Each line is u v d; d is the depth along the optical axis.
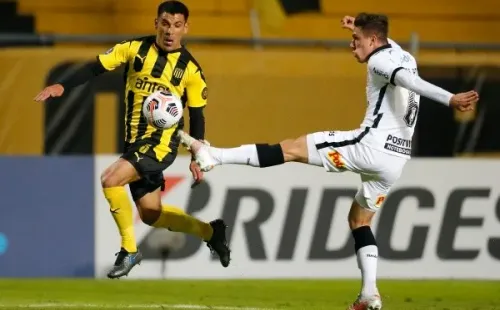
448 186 32.78
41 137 33.25
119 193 21.45
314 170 32.25
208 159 20.05
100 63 21.61
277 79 33.50
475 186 32.91
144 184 22.66
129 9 42.91
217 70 33.38
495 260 32.94
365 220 21.27
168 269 31.70
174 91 21.73
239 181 31.89
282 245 32.06
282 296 27.34
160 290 28.45
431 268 32.62
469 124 34.62
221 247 23.70
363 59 20.25
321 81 33.66
